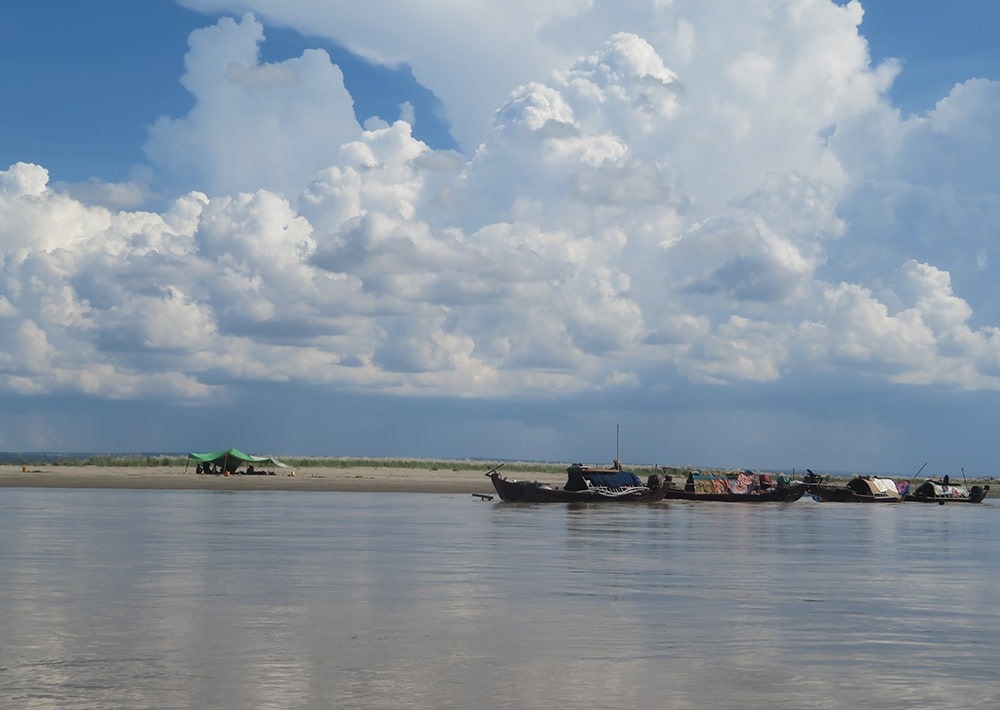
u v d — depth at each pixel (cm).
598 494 9212
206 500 8212
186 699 1762
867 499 11875
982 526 7038
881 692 1880
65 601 2766
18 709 1694
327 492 10181
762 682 1939
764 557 4278
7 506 7025
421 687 1858
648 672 2005
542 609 2720
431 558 3950
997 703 1814
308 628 2408
